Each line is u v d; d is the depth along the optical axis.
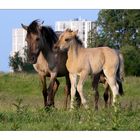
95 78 19.34
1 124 14.16
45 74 19.42
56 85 20.09
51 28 19.19
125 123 13.97
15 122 14.52
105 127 13.65
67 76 19.86
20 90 37.81
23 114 15.47
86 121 14.41
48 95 19.19
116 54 19.50
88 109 15.09
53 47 18.92
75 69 18.62
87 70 18.72
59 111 16.47
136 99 31.97
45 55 19.14
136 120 14.46
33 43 18.53
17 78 39.62
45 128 13.70
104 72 19.31
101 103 25.70
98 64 18.98
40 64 19.23
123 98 32.53
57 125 13.87
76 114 15.40
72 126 13.85
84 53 18.77
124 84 39.00
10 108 18.70
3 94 36.12
